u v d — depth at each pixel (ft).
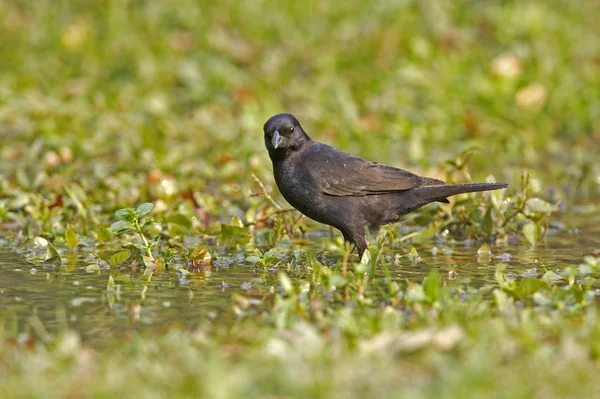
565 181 55.98
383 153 60.49
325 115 65.00
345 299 31.07
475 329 25.89
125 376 23.09
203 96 68.18
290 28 77.56
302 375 22.93
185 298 31.73
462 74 70.38
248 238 40.11
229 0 79.92
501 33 75.72
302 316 28.58
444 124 64.64
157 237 37.04
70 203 45.29
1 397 22.07
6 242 41.11
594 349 24.22
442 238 42.75
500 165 60.44
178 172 52.75
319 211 38.55
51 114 62.95
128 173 52.16
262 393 22.38
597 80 71.36
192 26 76.84
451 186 38.88
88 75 70.79
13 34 76.38
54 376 23.32
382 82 69.51
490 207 41.78
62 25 77.51
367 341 25.46
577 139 66.08
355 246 38.88
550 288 30.83
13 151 56.59
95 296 31.96
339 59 72.95
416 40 72.64
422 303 28.99
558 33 76.02
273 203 42.27
